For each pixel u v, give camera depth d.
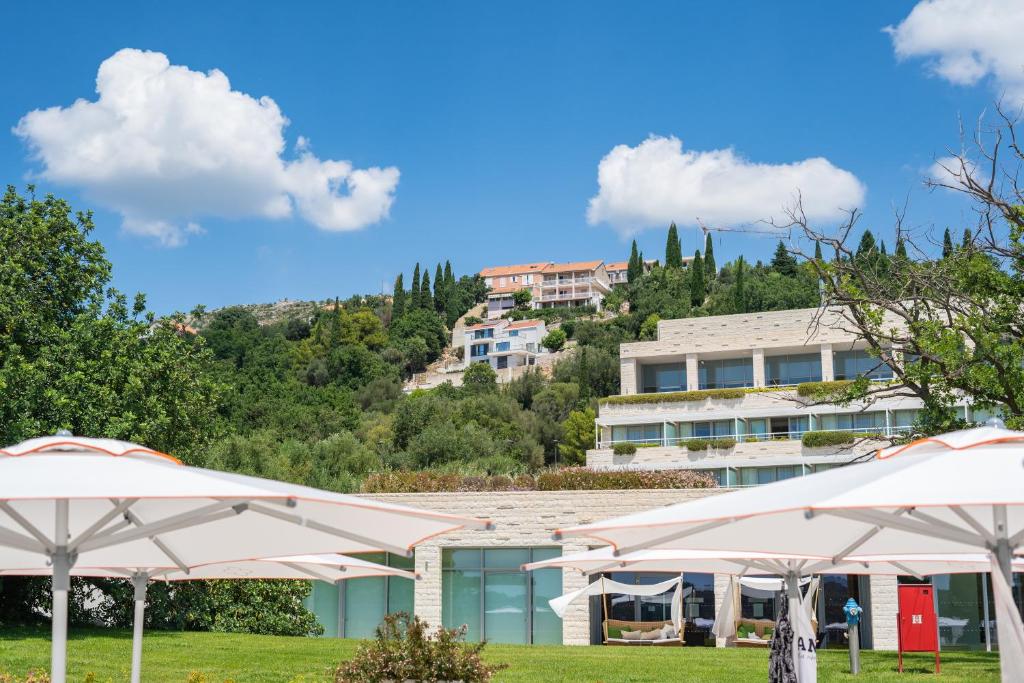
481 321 161.50
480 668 14.47
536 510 32.38
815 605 31.23
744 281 111.69
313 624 30.55
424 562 32.44
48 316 28.23
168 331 31.86
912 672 20.30
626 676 19.36
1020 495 6.63
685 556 10.82
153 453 8.41
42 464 7.57
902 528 7.87
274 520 9.06
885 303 23.56
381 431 82.25
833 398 24.77
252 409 84.12
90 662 19.44
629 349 62.44
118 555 10.29
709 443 55.44
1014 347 21.25
